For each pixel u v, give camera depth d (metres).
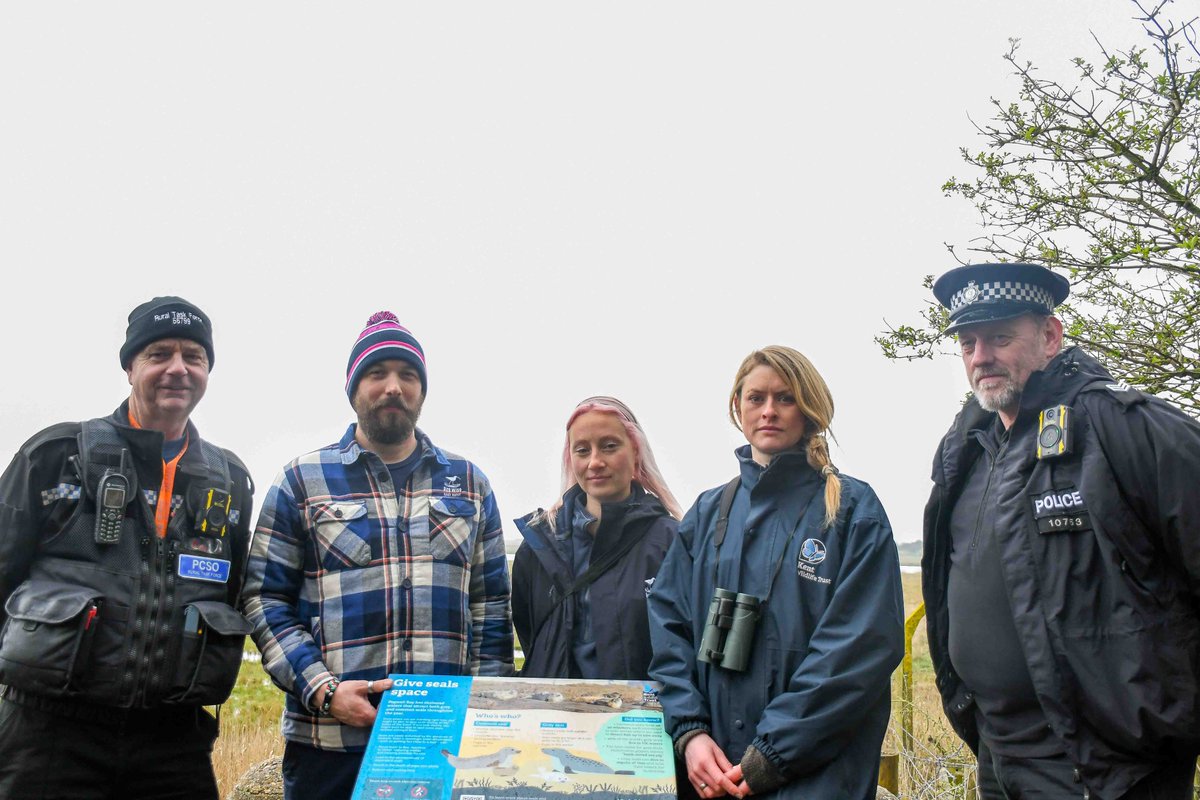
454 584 3.43
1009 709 2.84
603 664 3.21
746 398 3.13
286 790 3.24
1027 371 3.02
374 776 2.62
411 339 3.64
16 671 2.84
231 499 3.39
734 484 3.16
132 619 3.03
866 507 2.87
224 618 3.15
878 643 2.64
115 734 2.99
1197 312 4.30
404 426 3.51
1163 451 2.56
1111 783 2.54
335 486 3.44
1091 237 4.74
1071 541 2.68
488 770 2.64
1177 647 2.52
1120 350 4.50
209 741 3.27
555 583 3.41
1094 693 2.55
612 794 2.56
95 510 3.07
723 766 2.64
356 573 3.31
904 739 4.79
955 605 3.06
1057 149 4.67
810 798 2.52
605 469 3.46
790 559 2.85
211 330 3.51
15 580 3.01
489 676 3.32
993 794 3.07
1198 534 2.49
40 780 2.89
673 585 3.12
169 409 3.33
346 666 3.21
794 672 2.71
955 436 3.25
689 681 2.85
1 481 3.09
